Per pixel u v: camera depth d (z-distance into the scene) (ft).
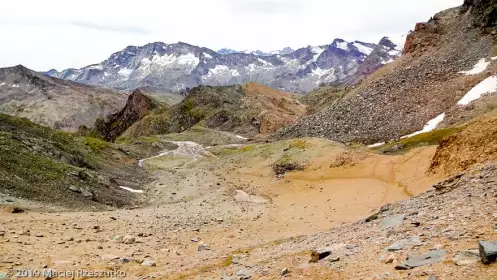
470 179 76.33
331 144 271.08
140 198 215.31
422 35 522.47
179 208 180.96
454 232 47.32
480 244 37.88
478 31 459.73
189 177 293.43
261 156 300.61
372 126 392.68
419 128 353.51
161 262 80.38
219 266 68.39
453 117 339.77
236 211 172.86
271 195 213.66
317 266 50.70
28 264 71.10
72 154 263.70
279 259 62.49
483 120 142.00
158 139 559.79
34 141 228.84
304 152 262.26
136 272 71.87
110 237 102.99
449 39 485.97
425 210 65.62
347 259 50.26
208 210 175.11
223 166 320.50
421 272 38.83
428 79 426.51
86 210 155.33
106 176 238.07
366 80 536.01
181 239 108.27
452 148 149.18
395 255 45.83
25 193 149.07
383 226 65.62
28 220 112.88
